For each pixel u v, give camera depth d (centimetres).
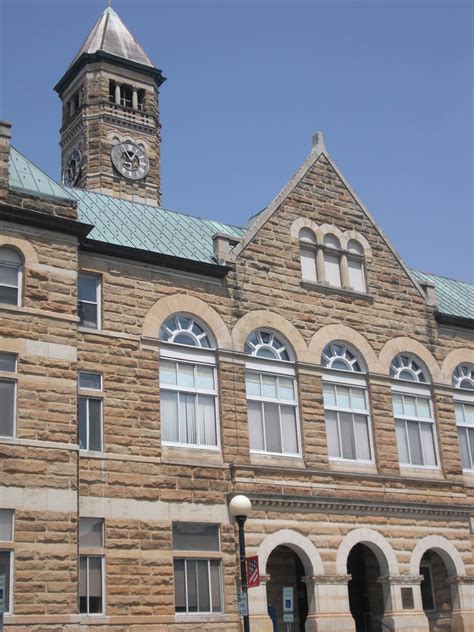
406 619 3008
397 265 3569
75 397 2552
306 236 3359
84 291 2800
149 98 6862
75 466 2480
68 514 2422
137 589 2545
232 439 2889
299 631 3081
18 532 2336
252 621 2689
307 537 2905
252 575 2375
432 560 3331
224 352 2978
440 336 3597
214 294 3038
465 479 3438
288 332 3155
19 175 2733
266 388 3062
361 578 3275
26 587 2298
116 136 6569
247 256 3156
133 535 2594
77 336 2695
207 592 2691
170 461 2739
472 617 3180
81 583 2477
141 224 3147
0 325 2502
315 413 3102
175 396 2866
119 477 2630
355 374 3288
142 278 2905
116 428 2680
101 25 7112
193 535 2730
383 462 3200
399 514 3155
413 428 3381
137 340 2817
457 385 3597
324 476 3023
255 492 2841
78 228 2702
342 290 3350
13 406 2464
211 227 3403
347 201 3522
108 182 6400
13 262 2602
